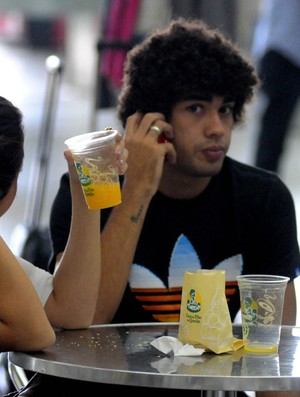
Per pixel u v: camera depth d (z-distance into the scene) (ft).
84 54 66.49
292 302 11.73
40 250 16.03
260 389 8.09
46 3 25.95
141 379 8.23
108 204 9.55
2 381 13.11
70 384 10.05
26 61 78.02
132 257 11.32
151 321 11.61
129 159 11.50
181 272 11.64
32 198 18.10
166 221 11.66
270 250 11.91
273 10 22.45
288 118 22.91
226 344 9.10
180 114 11.50
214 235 11.75
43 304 10.41
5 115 9.02
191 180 11.61
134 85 11.90
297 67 22.45
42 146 18.17
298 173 34.76
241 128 12.40
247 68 11.69
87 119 50.67
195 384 8.13
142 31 19.86
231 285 11.79
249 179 11.94
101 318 11.14
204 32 11.71
